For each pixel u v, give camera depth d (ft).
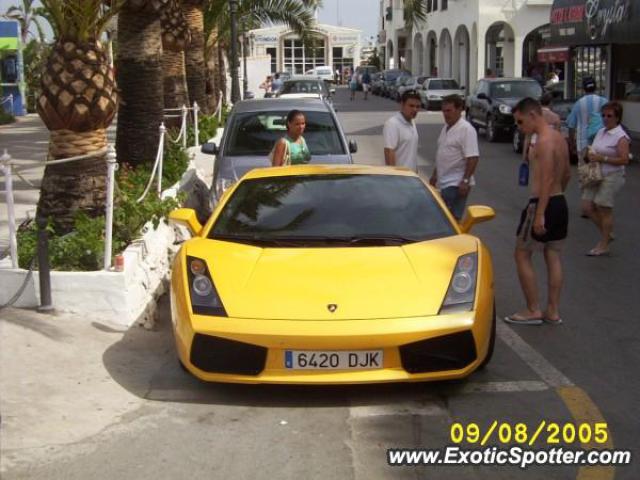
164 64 51.85
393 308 17.08
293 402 17.67
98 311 22.18
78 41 25.79
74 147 25.98
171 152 39.91
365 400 17.78
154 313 24.29
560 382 18.98
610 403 17.84
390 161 29.35
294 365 16.79
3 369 18.84
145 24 36.42
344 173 22.58
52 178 26.20
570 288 27.73
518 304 25.85
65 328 21.40
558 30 85.87
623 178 31.89
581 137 42.42
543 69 133.49
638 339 22.31
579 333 22.80
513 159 67.41
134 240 25.22
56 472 14.55
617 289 27.55
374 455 15.26
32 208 37.32
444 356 17.08
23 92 107.14
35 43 114.32
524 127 22.77
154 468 14.73
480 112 85.61
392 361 16.88
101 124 26.25
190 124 54.49
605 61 80.02
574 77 87.71
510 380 19.08
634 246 34.14
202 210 40.32
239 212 20.98
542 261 31.42
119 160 37.27
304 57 242.99
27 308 22.38
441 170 28.86
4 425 16.21
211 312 17.24
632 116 72.84
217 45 92.12
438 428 16.46
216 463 14.93
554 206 22.71
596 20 75.41
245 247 19.27
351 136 86.48
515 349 21.35
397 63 217.56
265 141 35.47
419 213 20.80
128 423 16.65
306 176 22.49
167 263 28.27
